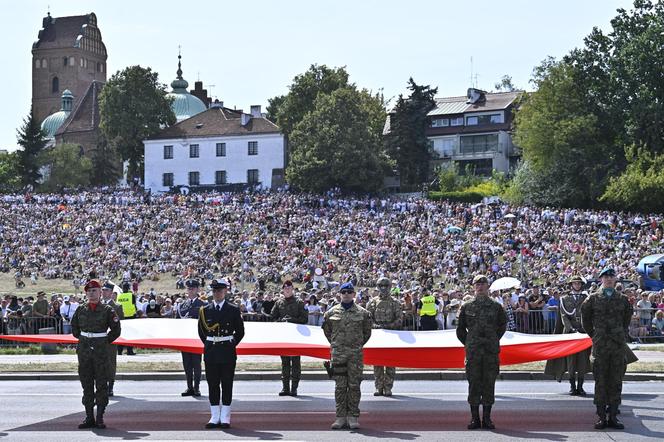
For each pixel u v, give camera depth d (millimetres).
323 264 103625
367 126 160000
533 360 29656
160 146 183000
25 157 197750
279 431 23531
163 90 197000
